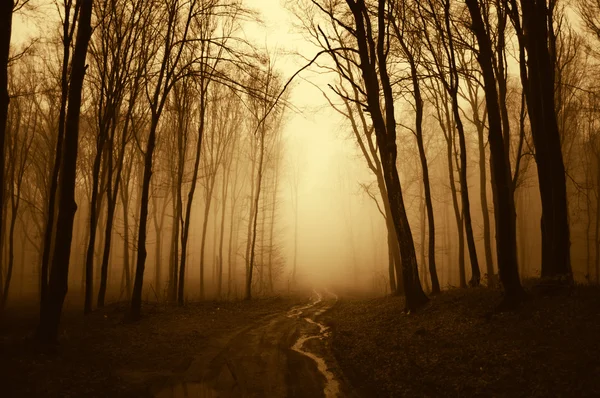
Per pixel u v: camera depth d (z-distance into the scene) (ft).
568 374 18.81
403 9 54.13
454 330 30.83
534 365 20.70
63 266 30.96
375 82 44.09
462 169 55.72
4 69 24.66
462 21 52.31
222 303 69.21
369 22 46.32
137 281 48.01
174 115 80.94
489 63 32.91
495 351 24.00
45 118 82.17
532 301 30.91
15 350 27.30
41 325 30.19
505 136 53.06
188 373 27.55
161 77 50.11
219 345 36.83
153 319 47.75
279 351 34.78
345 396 22.98
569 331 23.68
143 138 92.32
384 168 44.88
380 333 37.52
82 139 89.25
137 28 52.19
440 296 46.52
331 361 31.22
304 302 83.46
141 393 23.21
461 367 23.24
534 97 36.24
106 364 28.17
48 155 88.22
